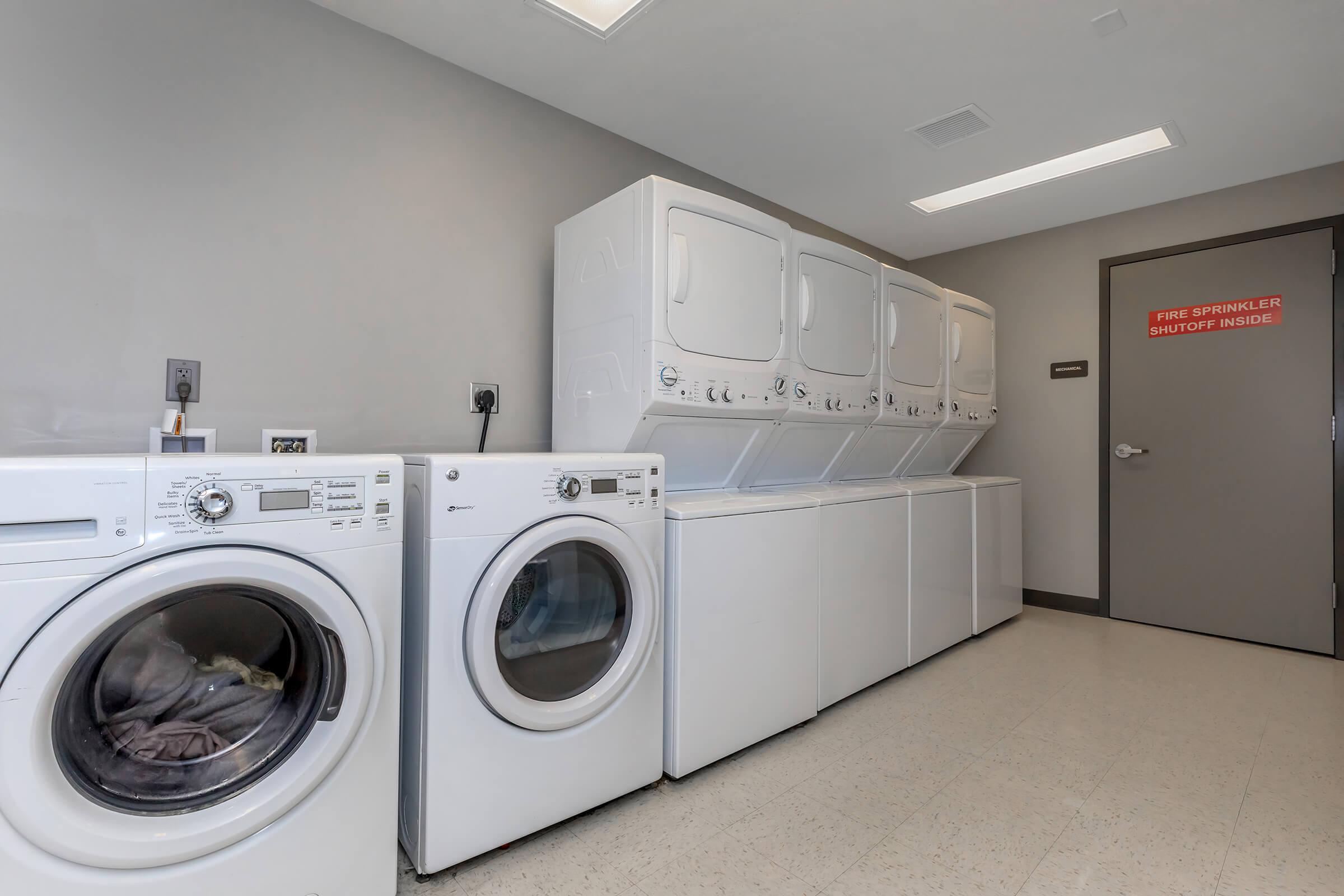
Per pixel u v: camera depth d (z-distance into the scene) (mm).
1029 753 2010
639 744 1691
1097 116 2475
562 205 2467
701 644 1821
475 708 1390
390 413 2018
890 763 1945
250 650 1138
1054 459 3773
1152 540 3424
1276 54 2074
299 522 1130
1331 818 1647
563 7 1900
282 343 1803
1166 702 2410
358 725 1198
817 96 2350
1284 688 2543
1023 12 1885
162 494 998
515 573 1398
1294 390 3006
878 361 2744
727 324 2039
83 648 938
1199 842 1549
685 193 1930
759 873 1434
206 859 1043
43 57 1465
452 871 1428
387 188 2014
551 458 1509
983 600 3201
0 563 880
